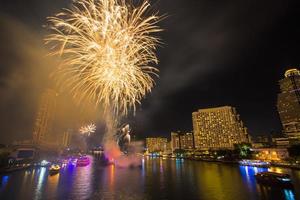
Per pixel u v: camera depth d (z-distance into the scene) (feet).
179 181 207.10
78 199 134.62
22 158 312.29
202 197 137.69
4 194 142.20
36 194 146.41
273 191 149.38
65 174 263.08
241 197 134.72
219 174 260.42
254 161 381.40
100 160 448.65
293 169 300.81
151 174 268.82
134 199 135.13
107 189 166.61
